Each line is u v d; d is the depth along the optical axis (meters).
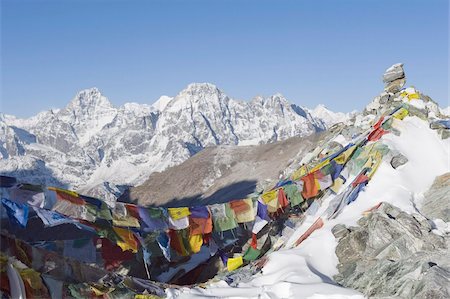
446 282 17.50
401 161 28.81
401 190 26.83
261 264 24.36
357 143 31.69
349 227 24.34
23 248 18.41
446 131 31.48
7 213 18.61
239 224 29.55
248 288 21.09
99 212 21.66
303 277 21.02
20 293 16.75
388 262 20.36
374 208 25.45
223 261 27.89
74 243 22.44
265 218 27.31
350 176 30.55
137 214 23.09
